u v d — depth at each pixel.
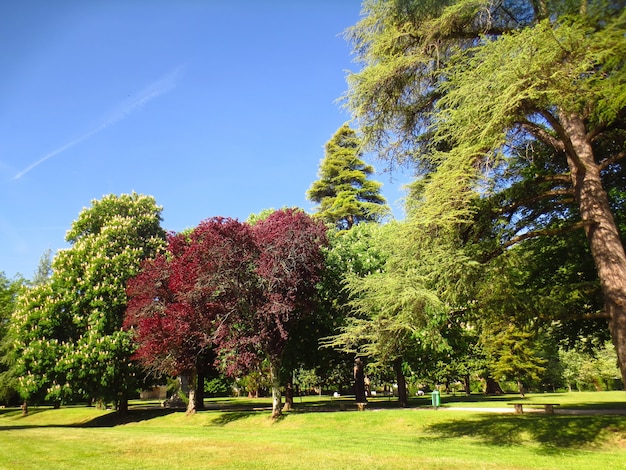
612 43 7.46
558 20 8.20
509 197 11.41
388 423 16.50
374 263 21.84
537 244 13.88
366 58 11.57
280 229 19.00
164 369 21.45
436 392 21.34
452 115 8.92
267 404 34.12
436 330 11.51
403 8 10.64
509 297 10.71
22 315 24.77
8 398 36.44
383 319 11.78
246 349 19.05
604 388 48.47
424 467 8.75
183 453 11.03
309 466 9.05
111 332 24.84
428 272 10.19
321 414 18.80
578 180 10.06
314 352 22.48
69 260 26.02
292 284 18.61
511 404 22.23
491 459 9.48
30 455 10.98
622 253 9.43
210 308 19.64
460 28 11.02
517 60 7.58
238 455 10.62
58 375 23.39
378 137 12.56
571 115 9.70
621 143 11.12
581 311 13.97
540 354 38.78
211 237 18.59
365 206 37.25
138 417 25.64
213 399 47.03
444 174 9.24
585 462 8.95
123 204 30.47
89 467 9.24
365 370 25.45
